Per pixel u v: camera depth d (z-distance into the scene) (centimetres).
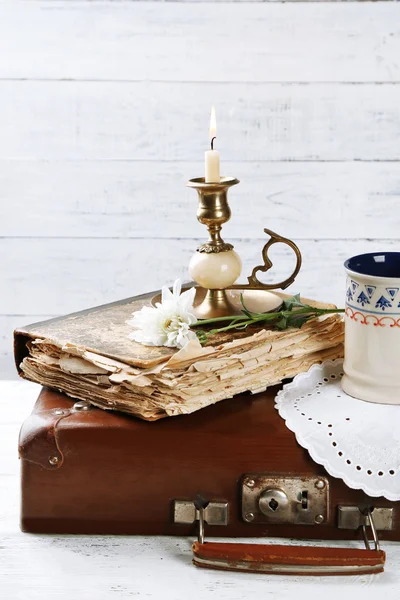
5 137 187
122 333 96
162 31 181
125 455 86
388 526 86
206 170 98
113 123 185
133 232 191
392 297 87
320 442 85
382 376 90
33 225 191
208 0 179
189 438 86
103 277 194
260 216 188
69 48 183
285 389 94
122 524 87
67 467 86
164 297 96
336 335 102
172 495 87
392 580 79
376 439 85
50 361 94
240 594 76
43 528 88
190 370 86
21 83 185
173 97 184
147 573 80
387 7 178
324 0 178
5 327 197
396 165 185
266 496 86
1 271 194
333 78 181
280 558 79
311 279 192
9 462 99
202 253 98
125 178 188
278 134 184
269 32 180
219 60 182
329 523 86
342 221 188
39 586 77
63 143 187
